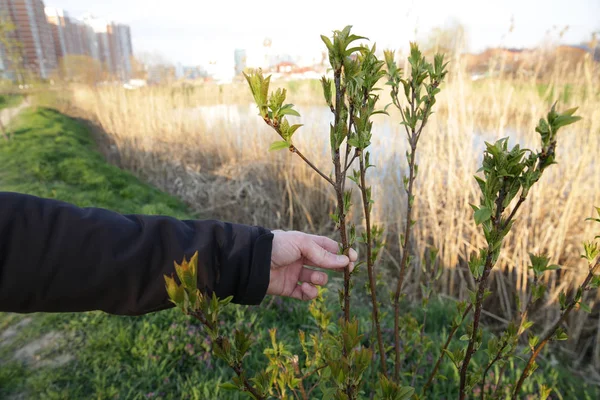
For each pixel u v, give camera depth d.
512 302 3.34
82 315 2.93
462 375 0.91
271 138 5.87
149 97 9.07
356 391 0.61
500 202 0.64
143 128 8.20
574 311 3.03
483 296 0.81
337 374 0.61
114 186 6.54
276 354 0.98
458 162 3.86
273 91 0.59
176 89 9.07
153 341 2.55
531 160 0.60
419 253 3.57
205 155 7.28
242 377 0.62
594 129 3.08
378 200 3.89
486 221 0.67
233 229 0.89
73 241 0.81
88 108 15.33
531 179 0.61
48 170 6.77
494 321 3.29
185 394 2.19
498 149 0.60
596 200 3.16
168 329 2.67
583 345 3.05
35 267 0.79
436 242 3.50
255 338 2.60
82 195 5.58
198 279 0.84
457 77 3.73
